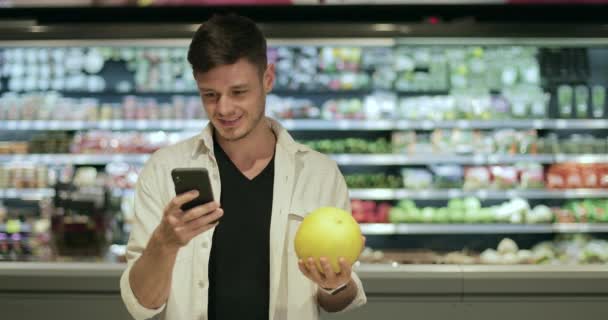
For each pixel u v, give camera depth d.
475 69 4.11
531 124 4.03
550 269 3.11
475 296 3.08
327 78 4.13
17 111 4.07
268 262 1.53
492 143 4.04
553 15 4.23
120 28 3.65
